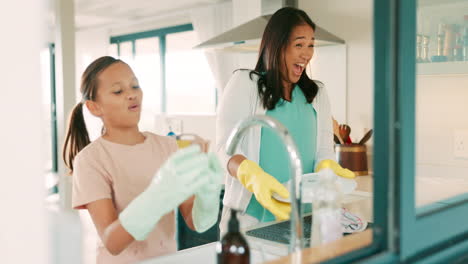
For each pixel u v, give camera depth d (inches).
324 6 127.7
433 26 87.8
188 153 34.7
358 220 53.7
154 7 196.2
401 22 27.1
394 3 27.1
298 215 32.1
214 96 201.3
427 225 31.1
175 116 205.8
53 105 266.7
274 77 68.3
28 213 15.8
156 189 36.3
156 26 223.9
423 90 94.0
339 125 118.6
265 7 120.0
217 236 120.0
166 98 227.0
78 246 138.0
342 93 124.8
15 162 15.6
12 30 15.6
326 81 128.3
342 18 124.0
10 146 15.5
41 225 16.1
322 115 77.1
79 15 215.9
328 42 105.4
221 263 29.3
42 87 16.2
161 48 225.5
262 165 69.6
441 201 36.6
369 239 31.4
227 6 178.9
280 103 70.3
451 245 33.3
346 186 64.1
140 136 53.5
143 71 240.5
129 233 40.1
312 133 74.4
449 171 89.1
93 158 49.1
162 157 53.2
